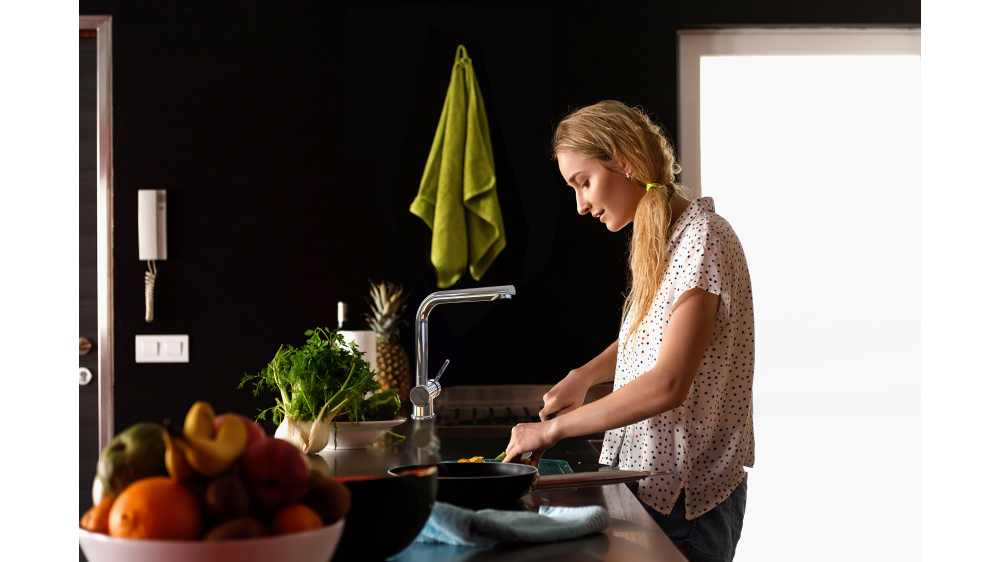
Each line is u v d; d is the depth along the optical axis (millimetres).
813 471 2627
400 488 588
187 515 411
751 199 2660
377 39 2602
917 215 2652
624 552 676
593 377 1521
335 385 1352
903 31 2646
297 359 1357
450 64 2592
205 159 2588
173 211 2576
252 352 2561
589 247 2580
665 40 2604
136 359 2549
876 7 2611
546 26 2594
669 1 2607
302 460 453
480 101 2543
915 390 2631
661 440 1236
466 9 2594
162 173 2584
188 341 2557
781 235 2662
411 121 2590
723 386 1242
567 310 2568
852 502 2613
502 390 2539
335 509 478
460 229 2451
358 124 2588
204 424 429
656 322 1270
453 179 2459
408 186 2580
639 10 2607
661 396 1114
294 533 427
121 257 2568
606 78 2598
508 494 861
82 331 2602
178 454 419
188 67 2600
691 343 1142
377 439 1478
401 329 2551
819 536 2613
